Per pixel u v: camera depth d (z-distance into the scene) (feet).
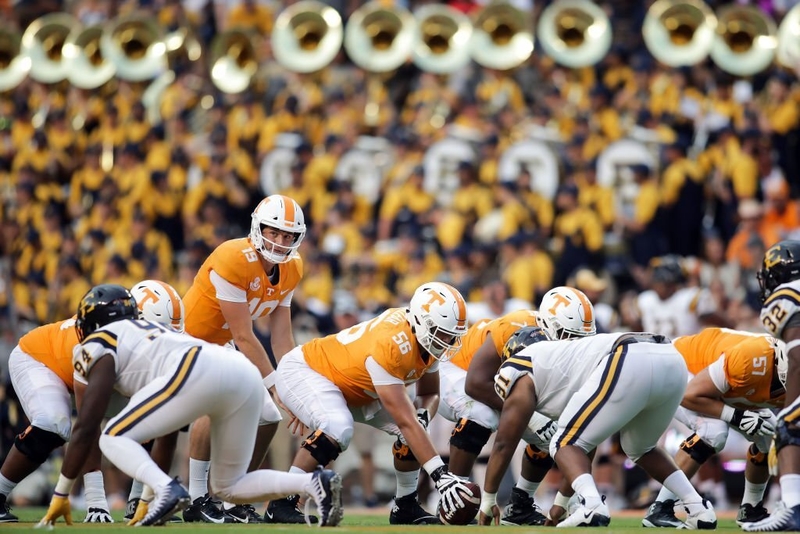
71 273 154.30
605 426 66.95
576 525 67.10
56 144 182.80
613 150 144.77
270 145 163.73
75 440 62.03
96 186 172.96
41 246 167.12
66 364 74.33
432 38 178.09
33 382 74.02
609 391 66.49
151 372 62.80
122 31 186.29
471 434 77.05
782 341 66.23
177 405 61.46
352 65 190.90
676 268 116.47
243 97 169.17
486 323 82.02
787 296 65.00
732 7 165.78
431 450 70.13
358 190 158.30
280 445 114.01
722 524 79.92
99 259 157.69
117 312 64.75
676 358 67.62
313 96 174.29
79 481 117.80
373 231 146.51
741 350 73.41
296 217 75.77
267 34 195.83
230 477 64.69
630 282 138.72
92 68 189.16
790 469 63.26
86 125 186.09
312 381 74.38
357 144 160.15
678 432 101.76
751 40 165.99
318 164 158.92
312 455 71.87
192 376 61.41
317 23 182.09
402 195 151.12
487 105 170.60
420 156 155.74
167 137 170.81
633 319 118.83
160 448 76.89
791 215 139.95
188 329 77.92
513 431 69.41
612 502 109.29
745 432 74.64
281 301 80.07
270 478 63.98
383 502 123.03
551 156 148.77
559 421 68.23
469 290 130.11
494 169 150.00
